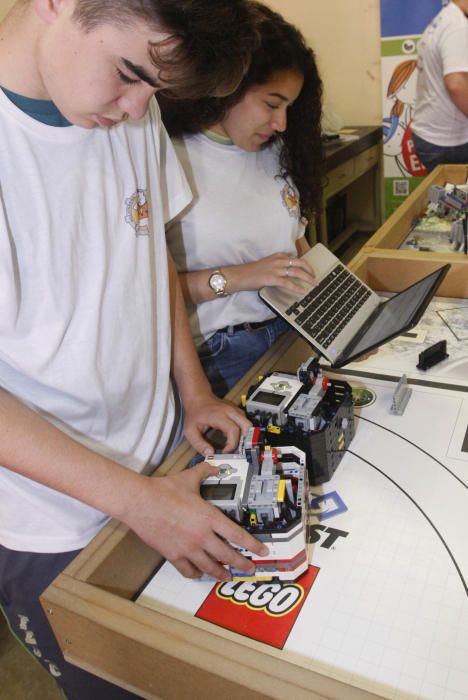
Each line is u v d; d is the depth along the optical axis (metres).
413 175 3.74
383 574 0.69
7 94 0.67
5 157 0.68
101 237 0.78
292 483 0.74
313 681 0.53
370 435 0.92
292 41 1.11
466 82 3.25
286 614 0.66
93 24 0.55
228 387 1.39
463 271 1.36
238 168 1.26
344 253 3.85
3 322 0.70
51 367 0.76
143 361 0.88
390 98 3.59
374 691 0.58
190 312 1.32
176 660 0.58
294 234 1.37
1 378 0.77
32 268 0.72
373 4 3.45
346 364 1.07
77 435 0.84
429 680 0.58
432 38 3.28
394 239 1.76
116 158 0.81
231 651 0.57
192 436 0.89
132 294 0.84
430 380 1.06
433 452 0.87
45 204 0.71
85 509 0.82
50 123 0.71
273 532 0.66
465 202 2.02
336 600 0.67
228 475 0.74
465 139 3.45
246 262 1.32
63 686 0.95
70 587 0.66
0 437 0.67
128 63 0.58
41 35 0.61
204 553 0.68
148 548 0.76
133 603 0.64
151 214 0.91
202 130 1.21
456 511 0.77
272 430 0.81
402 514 0.77
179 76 0.59
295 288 1.16
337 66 3.71
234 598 0.69
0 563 0.85
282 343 1.14
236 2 0.59
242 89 1.11
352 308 1.19
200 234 1.26
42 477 0.68
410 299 1.12
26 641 0.93
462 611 0.64
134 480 0.70
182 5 0.54
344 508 0.79
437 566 0.69
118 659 0.63
